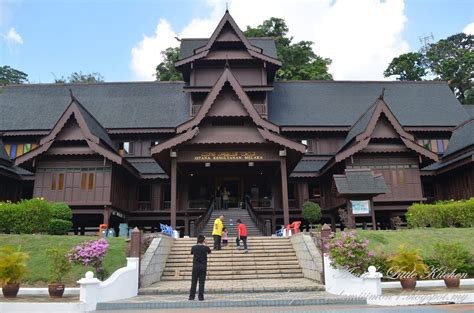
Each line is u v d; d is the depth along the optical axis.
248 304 11.38
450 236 18.42
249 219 28.19
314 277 15.48
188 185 32.72
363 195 21.67
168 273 17.14
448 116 36.66
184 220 31.70
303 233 17.94
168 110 36.81
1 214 19.55
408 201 27.20
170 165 26.73
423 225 21.48
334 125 34.81
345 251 13.13
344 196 21.80
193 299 11.78
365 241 13.53
